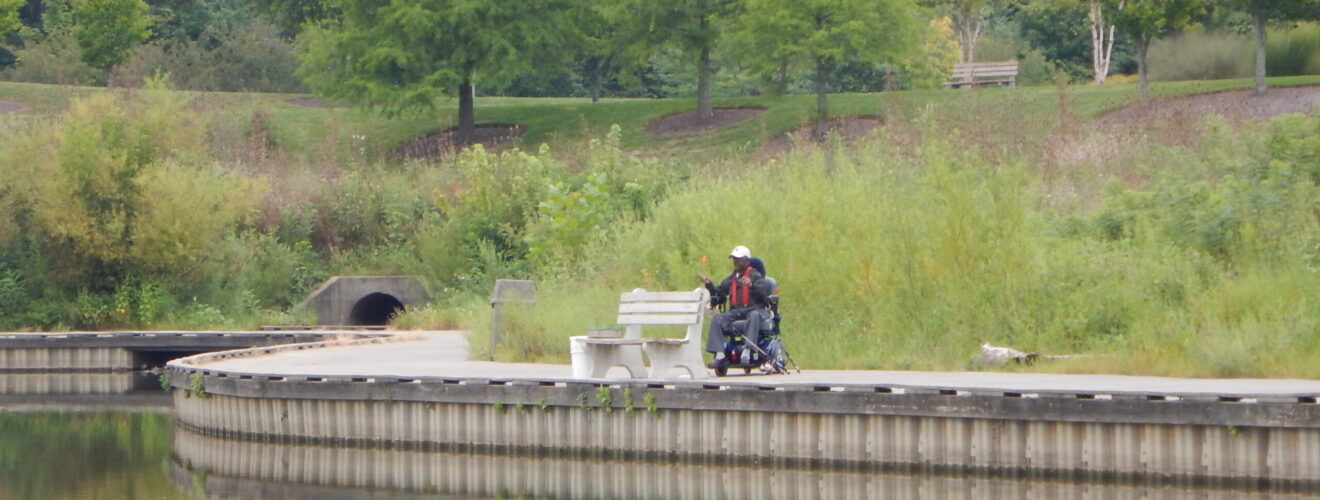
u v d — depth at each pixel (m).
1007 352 66.69
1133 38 164.62
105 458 68.38
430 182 142.38
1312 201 80.81
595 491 58.78
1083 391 52.19
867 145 100.75
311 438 66.31
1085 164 113.19
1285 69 199.38
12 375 105.38
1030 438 53.66
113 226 118.44
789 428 57.03
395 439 64.31
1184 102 159.62
